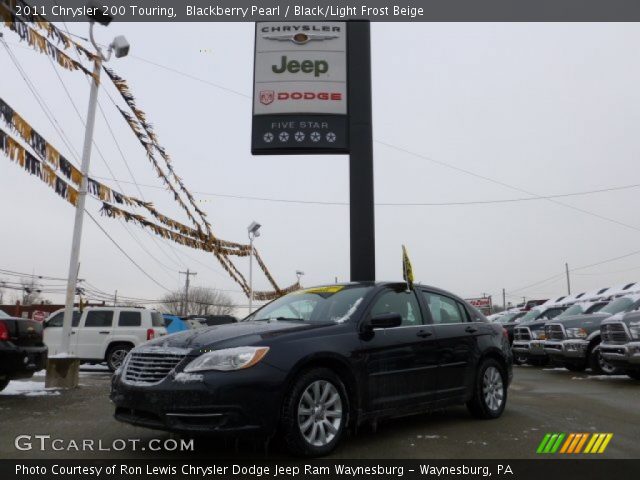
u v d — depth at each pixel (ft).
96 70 35.96
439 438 18.90
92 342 48.34
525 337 57.41
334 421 16.71
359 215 40.19
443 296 22.97
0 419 22.40
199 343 16.05
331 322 18.40
